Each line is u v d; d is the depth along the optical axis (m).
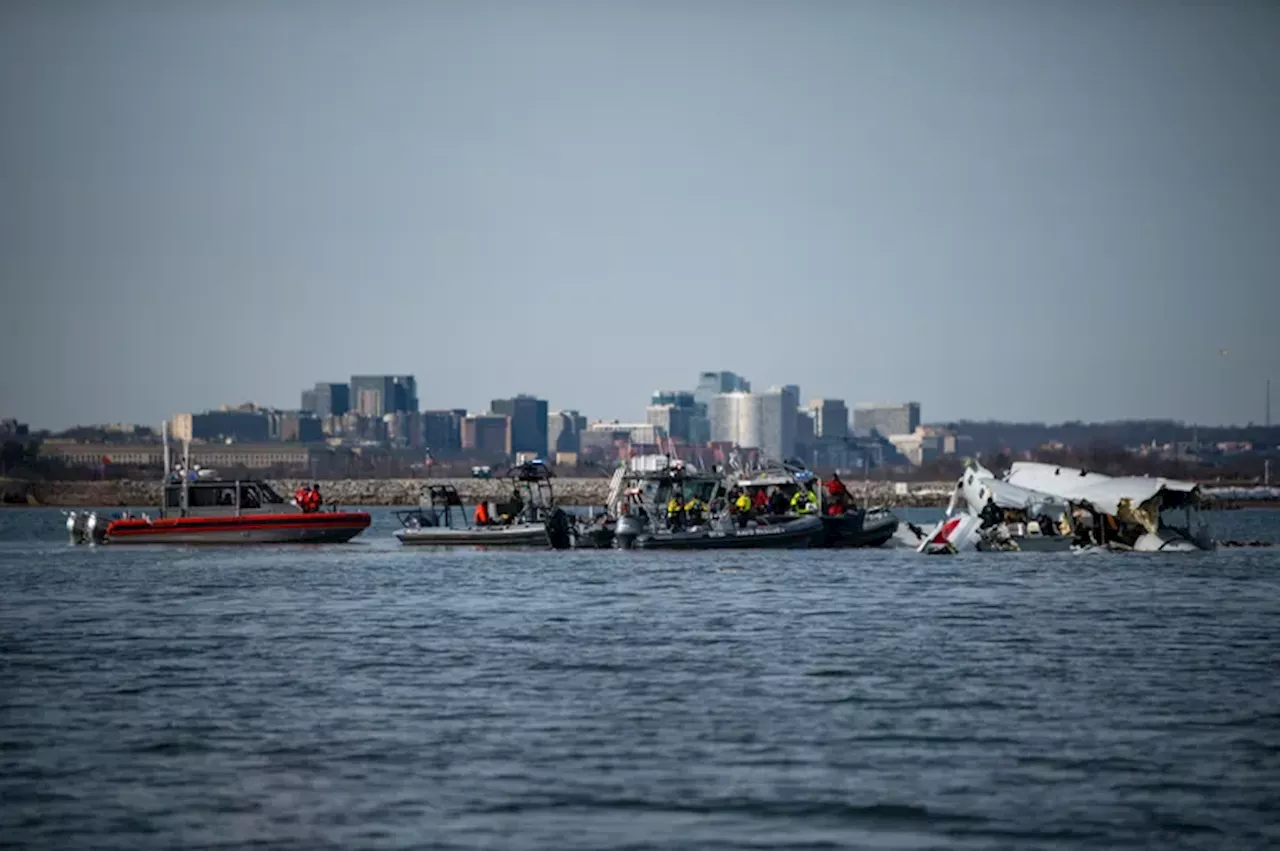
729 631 107.06
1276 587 140.25
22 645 101.62
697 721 73.00
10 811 57.88
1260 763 64.50
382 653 96.50
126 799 59.44
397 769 63.75
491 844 53.81
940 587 139.12
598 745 67.88
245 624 113.00
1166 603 125.94
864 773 62.81
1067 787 60.72
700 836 54.66
